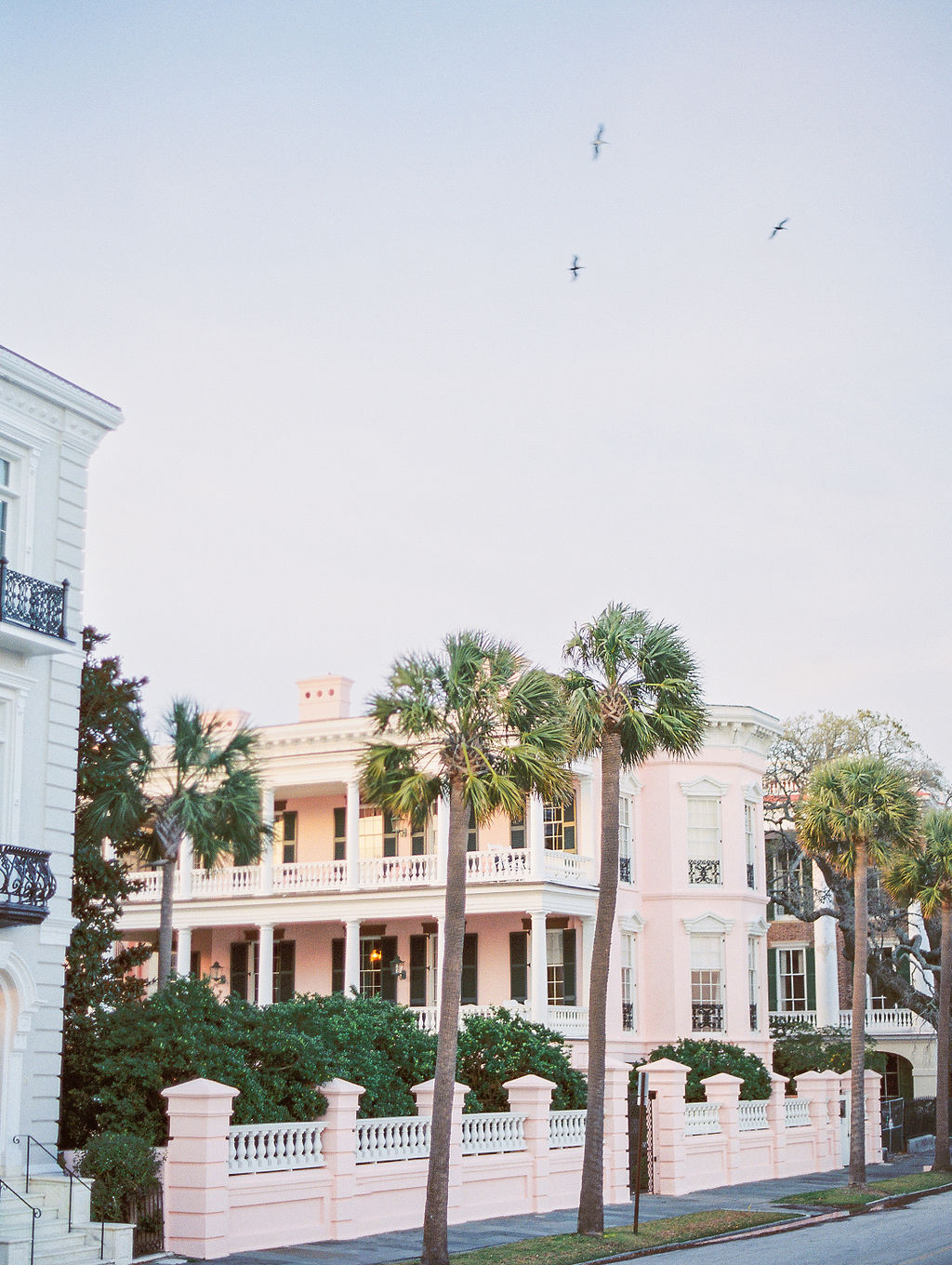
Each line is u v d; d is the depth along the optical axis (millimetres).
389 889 42938
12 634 22844
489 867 41938
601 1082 26344
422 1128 27016
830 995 57250
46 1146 22984
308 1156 24203
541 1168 29797
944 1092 41906
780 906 56844
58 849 24359
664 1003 45344
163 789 40938
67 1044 25094
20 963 22750
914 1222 28812
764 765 49656
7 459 24281
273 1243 23031
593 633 27859
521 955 43562
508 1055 32125
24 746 23953
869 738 56562
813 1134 42500
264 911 44125
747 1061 41500
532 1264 22266
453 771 23734
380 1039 29250
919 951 52281
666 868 46062
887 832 39688
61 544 25031
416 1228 26172
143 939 47656
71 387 25016
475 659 24250
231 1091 22312
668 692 27531
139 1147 21891
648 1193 34250
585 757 28062
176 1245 21672
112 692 31219
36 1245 19547
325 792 46938
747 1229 27812
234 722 47438
